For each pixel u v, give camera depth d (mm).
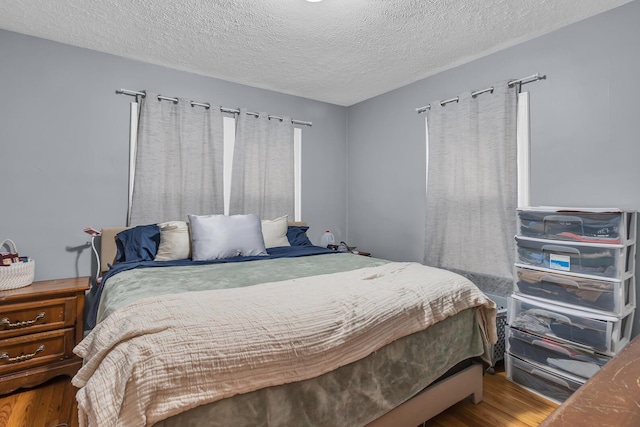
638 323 1942
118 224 2725
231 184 3201
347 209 4086
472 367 1796
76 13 2117
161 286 1594
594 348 1771
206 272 1938
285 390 1100
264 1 1985
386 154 3600
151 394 871
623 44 2031
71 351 2154
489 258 2641
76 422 1689
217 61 2799
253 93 3377
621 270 1746
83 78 2578
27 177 2393
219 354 990
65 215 2523
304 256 2598
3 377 1928
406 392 1444
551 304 1954
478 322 1790
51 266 2473
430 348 1567
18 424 1668
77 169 2564
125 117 2750
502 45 2539
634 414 400
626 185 2020
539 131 2412
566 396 1849
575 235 1912
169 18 2170
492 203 2631
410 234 3363
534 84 2438
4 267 2068
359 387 1292
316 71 3008
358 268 2051
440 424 1664
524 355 2043
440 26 2266
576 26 2225
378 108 3684
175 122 2912
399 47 2561
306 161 3768
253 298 1289
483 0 1977
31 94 2400
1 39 2311
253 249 2570
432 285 1648
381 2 1993
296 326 1150
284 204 3486
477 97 2738
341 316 1267
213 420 962
